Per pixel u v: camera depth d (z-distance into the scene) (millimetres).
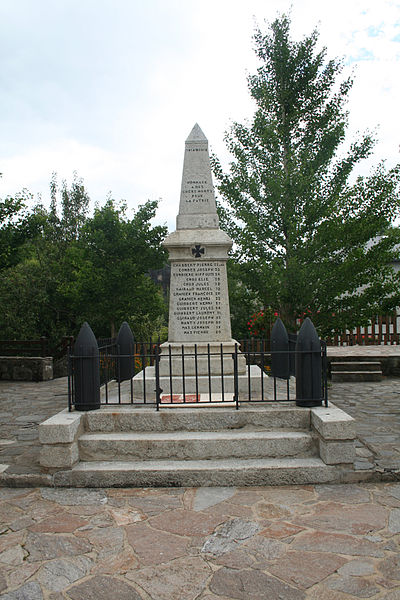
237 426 4969
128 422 4984
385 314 11086
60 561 3176
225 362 6402
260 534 3514
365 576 2939
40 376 12891
